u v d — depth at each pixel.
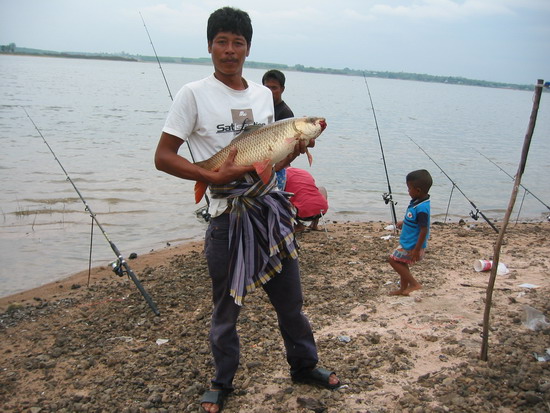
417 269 6.54
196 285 6.31
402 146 22.28
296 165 16.70
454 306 5.09
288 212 3.29
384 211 11.51
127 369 4.13
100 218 9.98
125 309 5.61
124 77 83.44
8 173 13.17
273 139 3.00
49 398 3.78
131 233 9.20
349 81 186.50
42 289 6.54
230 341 3.36
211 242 3.21
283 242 3.21
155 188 12.35
